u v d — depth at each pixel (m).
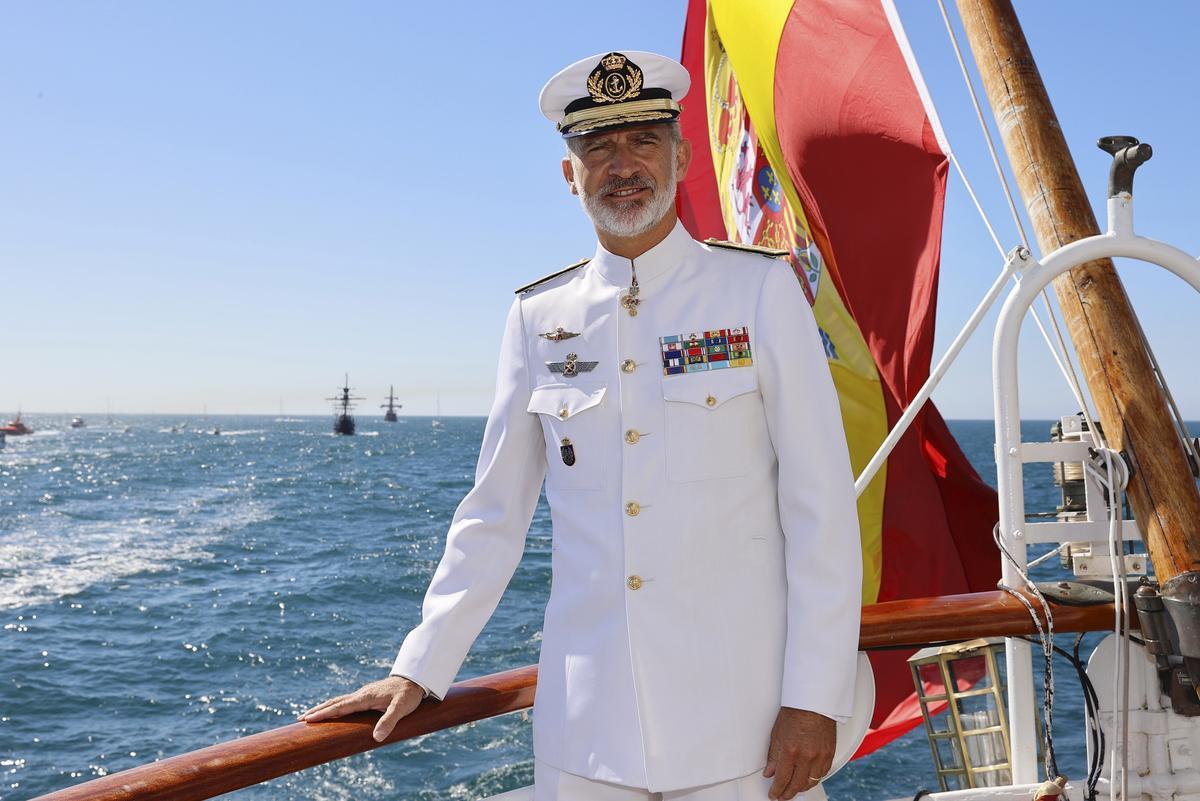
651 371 1.74
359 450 125.88
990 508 3.75
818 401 1.67
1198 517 1.92
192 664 19.16
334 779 11.47
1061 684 11.48
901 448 3.79
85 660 19.55
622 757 1.62
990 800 2.00
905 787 10.03
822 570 1.59
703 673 1.62
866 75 3.37
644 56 1.77
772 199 4.23
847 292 3.55
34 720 15.81
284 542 37.84
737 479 1.69
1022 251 2.04
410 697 1.69
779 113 3.73
